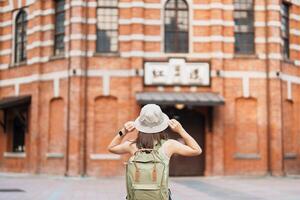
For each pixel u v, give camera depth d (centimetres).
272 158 2605
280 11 2728
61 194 1784
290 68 2811
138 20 2588
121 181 2350
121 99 2577
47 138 2694
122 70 2594
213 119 2559
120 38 2612
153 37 2612
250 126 2622
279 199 1633
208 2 2656
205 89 2586
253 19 2697
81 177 2508
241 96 2620
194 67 2586
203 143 2609
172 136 2577
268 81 2647
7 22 3102
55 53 2770
